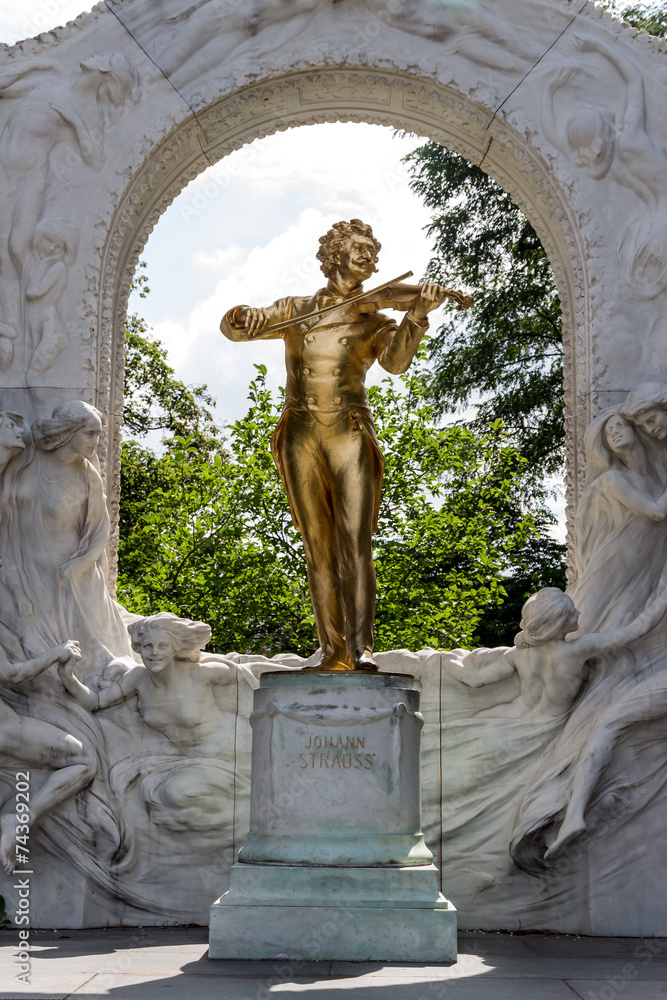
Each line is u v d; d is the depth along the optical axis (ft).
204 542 54.24
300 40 31.14
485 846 26.48
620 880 25.82
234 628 53.06
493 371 65.05
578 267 30.19
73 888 26.08
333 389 24.91
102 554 28.84
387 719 22.49
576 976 19.49
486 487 56.49
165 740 27.09
